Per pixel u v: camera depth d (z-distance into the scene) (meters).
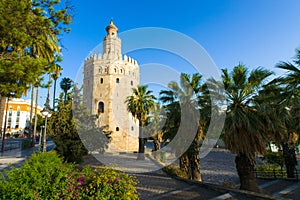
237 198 6.43
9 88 5.78
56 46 12.09
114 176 3.97
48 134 11.69
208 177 13.50
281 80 8.37
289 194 8.45
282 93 8.23
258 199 6.29
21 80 5.96
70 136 11.48
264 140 7.77
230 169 16.78
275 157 13.39
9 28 5.63
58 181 3.54
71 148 11.09
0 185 3.41
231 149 8.09
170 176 10.18
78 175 3.99
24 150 20.09
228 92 8.34
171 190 7.59
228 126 7.65
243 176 8.29
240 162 8.38
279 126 7.87
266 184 10.55
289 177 11.53
